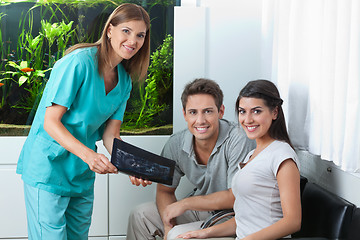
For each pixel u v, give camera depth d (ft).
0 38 9.11
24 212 9.00
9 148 8.89
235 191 5.65
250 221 5.43
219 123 7.09
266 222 5.33
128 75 7.04
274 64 7.71
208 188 7.21
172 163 6.42
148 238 7.45
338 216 5.21
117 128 7.27
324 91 6.04
